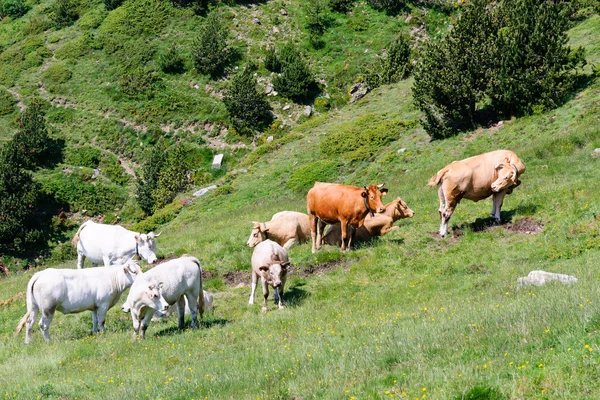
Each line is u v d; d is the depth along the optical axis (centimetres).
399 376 1011
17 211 5244
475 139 3922
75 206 5641
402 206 2225
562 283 1490
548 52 3781
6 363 1514
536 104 3797
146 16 7619
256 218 3069
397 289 1817
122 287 1788
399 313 1538
